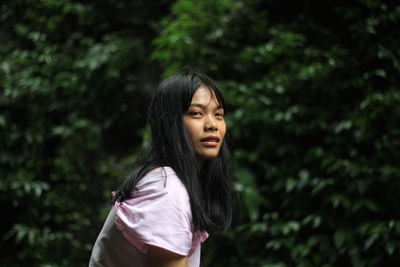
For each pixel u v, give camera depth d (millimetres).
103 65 3885
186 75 1230
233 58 3369
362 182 2785
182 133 1167
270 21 3508
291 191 3119
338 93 3145
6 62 3801
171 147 1162
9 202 3559
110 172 3711
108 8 4098
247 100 3146
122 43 3910
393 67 3021
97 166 3781
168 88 1221
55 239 3449
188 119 1184
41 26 4086
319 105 3174
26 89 3711
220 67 3395
